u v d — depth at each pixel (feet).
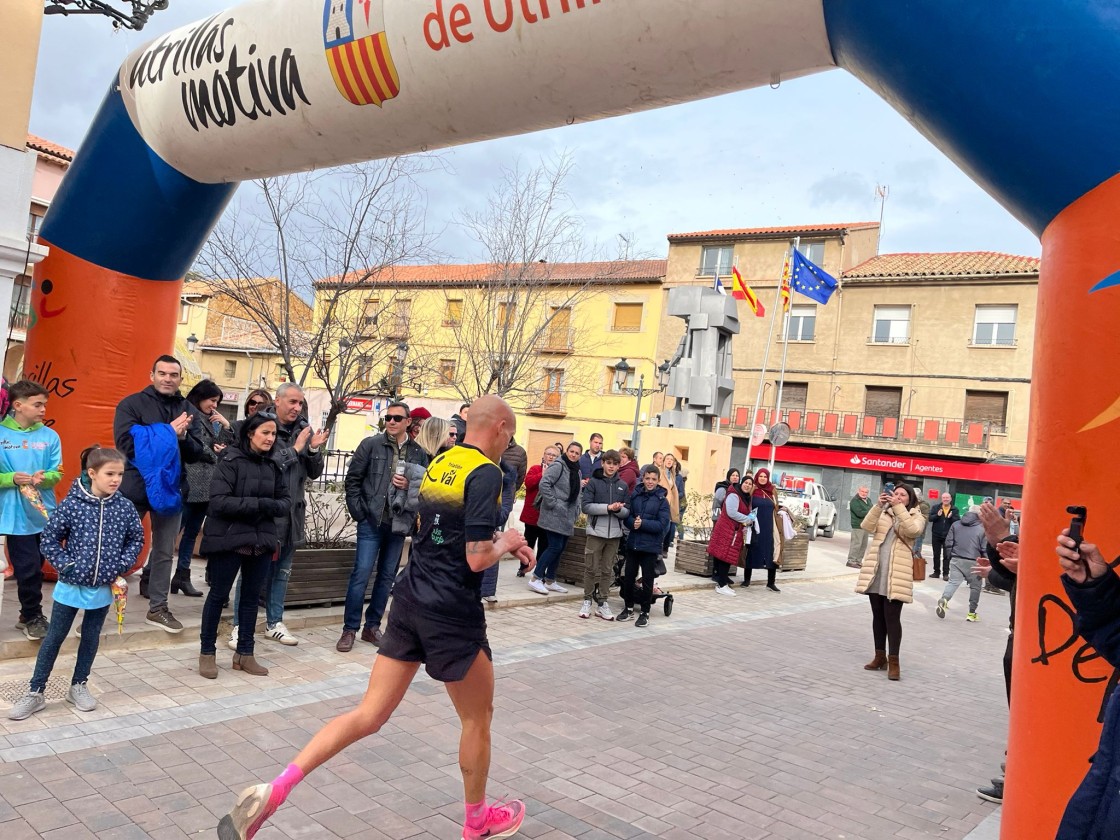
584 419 113.80
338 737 10.36
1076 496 9.24
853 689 22.74
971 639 33.65
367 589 24.29
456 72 15.23
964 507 98.37
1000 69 9.46
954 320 100.73
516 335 66.28
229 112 19.34
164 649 19.04
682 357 65.87
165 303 24.22
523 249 62.69
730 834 12.73
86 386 22.91
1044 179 9.57
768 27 11.96
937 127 10.61
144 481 18.78
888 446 102.58
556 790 13.78
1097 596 7.77
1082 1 8.95
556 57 13.97
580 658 22.72
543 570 30.50
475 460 11.10
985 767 17.19
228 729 14.78
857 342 105.60
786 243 109.50
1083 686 9.14
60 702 15.19
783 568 47.85
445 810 12.50
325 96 17.39
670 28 12.66
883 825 13.67
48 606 19.89
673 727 17.67
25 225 17.11
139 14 30.27
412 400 115.75
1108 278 9.05
